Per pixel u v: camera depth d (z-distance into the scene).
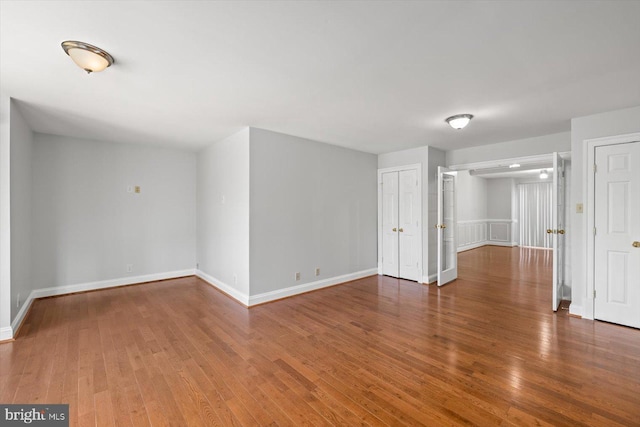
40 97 2.81
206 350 2.64
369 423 1.75
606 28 1.73
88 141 4.50
